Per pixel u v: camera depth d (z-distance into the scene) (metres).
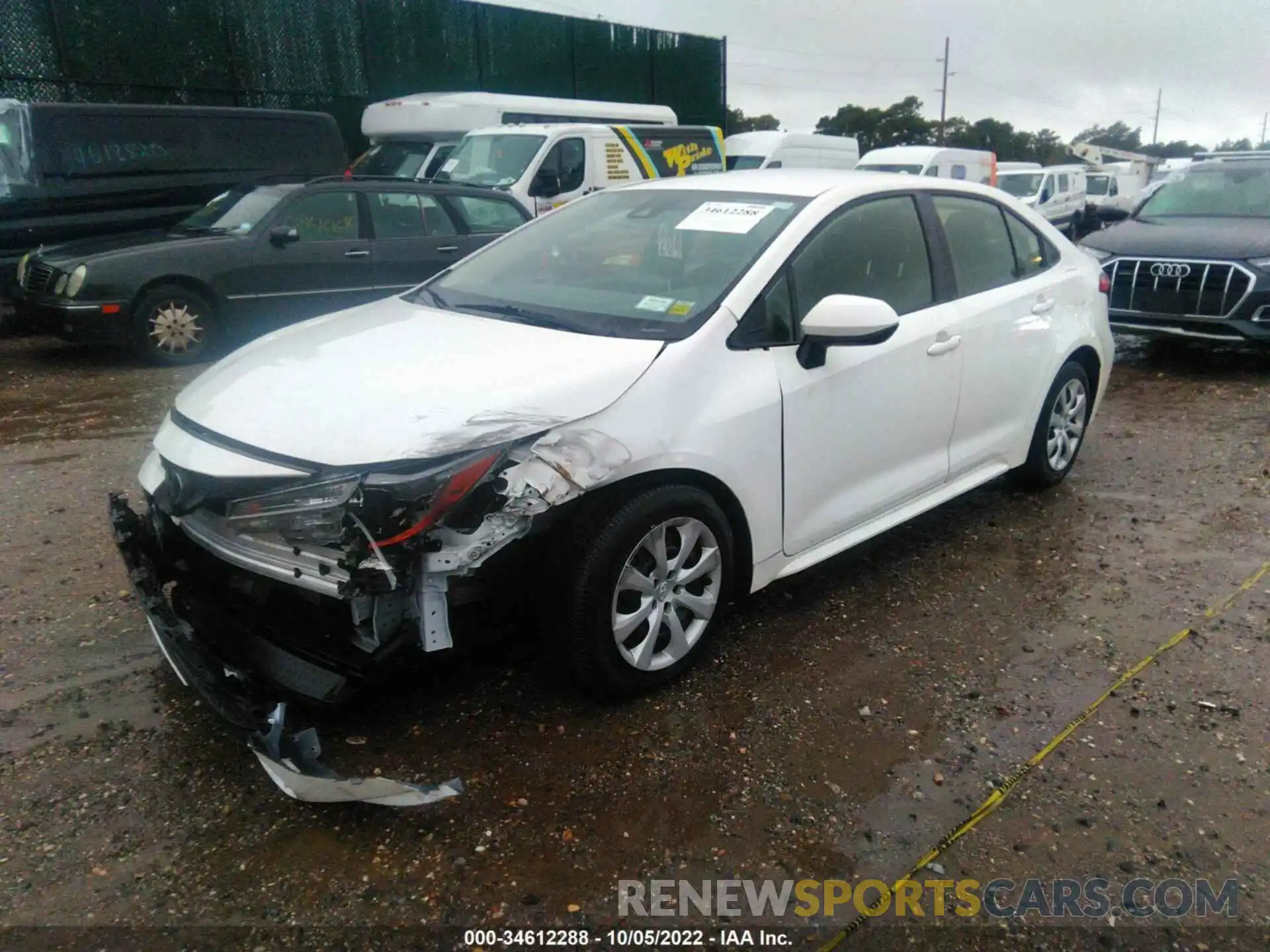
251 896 2.41
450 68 16.98
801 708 3.21
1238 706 3.25
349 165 11.69
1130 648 3.62
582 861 2.54
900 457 3.97
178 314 8.24
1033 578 4.20
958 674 3.44
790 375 3.39
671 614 3.20
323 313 8.92
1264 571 4.26
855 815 2.72
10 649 3.48
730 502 3.30
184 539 3.11
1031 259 4.82
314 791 2.49
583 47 18.73
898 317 3.87
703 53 20.89
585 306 3.53
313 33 15.28
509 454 2.69
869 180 4.07
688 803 2.75
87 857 2.52
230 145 10.56
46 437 6.16
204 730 3.04
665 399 3.03
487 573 2.82
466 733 3.04
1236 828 2.69
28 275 8.27
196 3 13.98
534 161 11.73
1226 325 7.73
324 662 2.78
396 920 2.34
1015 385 4.55
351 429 2.69
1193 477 5.47
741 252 3.55
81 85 13.14
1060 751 3.01
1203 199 9.04
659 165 13.09
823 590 4.08
